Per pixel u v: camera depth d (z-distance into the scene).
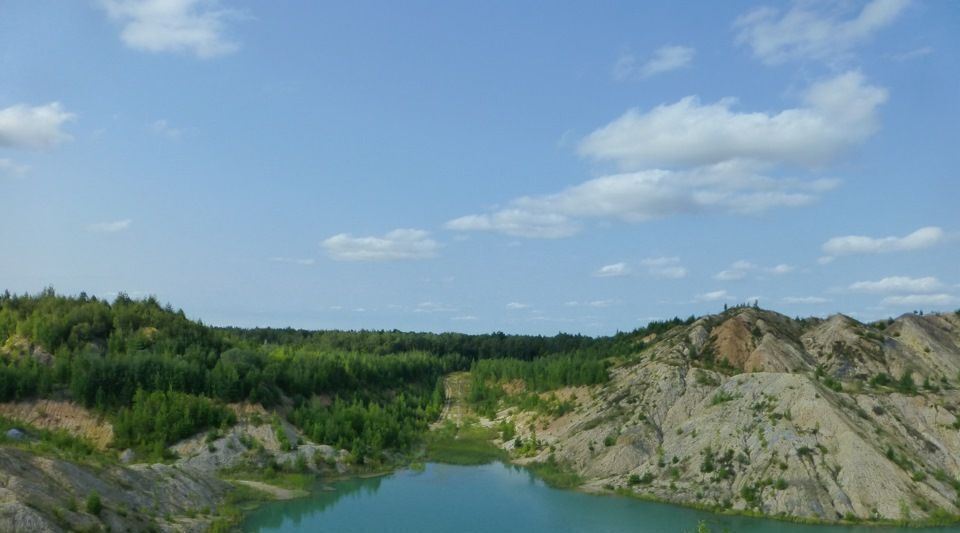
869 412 129.62
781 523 102.12
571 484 127.06
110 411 129.50
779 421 123.25
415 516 102.62
